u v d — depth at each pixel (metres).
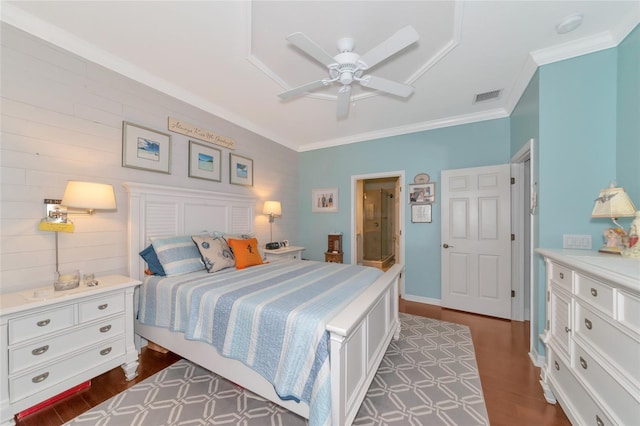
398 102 3.00
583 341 1.30
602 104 1.87
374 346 1.83
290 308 1.47
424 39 1.92
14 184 1.71
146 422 1.50
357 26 1.80
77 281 1.77
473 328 2.82
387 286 2.01
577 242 1.92
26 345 1.45
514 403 1.67
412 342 2.49
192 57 2.16
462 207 3.36
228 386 1.83
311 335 1.28
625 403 0.99
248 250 2.79
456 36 1.87
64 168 1.93
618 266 1.17
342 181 4.39
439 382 1.88
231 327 1.58
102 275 2.13
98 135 2.12
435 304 3.62
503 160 3.20
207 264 2.41
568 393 1.42
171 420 1.52
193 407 1.62
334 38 1.92
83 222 2.04
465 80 2.49
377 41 1.96
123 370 2.02
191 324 1.78
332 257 4.24
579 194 1.93
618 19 1.68
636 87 1.63
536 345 2.16
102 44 2.02
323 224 4.56
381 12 1.67
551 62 2.02
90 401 1.67
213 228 3.06
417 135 3.76
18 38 1.72
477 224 3.26
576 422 1.29
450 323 2.96
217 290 1.82
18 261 1.72
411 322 2.99
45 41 1.83
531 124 2.29
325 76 2.46
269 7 1.63
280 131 4.03
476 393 1.76
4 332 1.37
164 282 2.08
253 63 2.23
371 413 1.58
